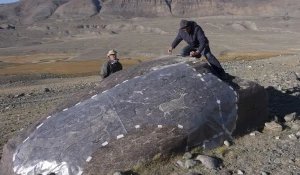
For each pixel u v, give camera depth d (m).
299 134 7.75
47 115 7.97
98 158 6.48
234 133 7.69
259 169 6.53
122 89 7.78
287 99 11.14
